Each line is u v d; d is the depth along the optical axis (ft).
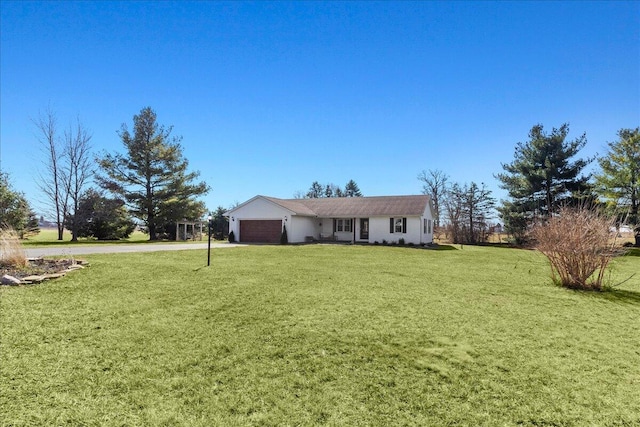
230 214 89.97
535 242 42.68
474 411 9.63
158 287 25.07
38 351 13.37
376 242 87.35
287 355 13.51
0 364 12.10
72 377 11.34
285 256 49.34
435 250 70.49
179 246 64.69
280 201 91.71
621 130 85.25
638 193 82.33
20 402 9.73
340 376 11.76
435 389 10.91
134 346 14.16
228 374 11.79
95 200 91.45
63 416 9.12
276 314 19.01
